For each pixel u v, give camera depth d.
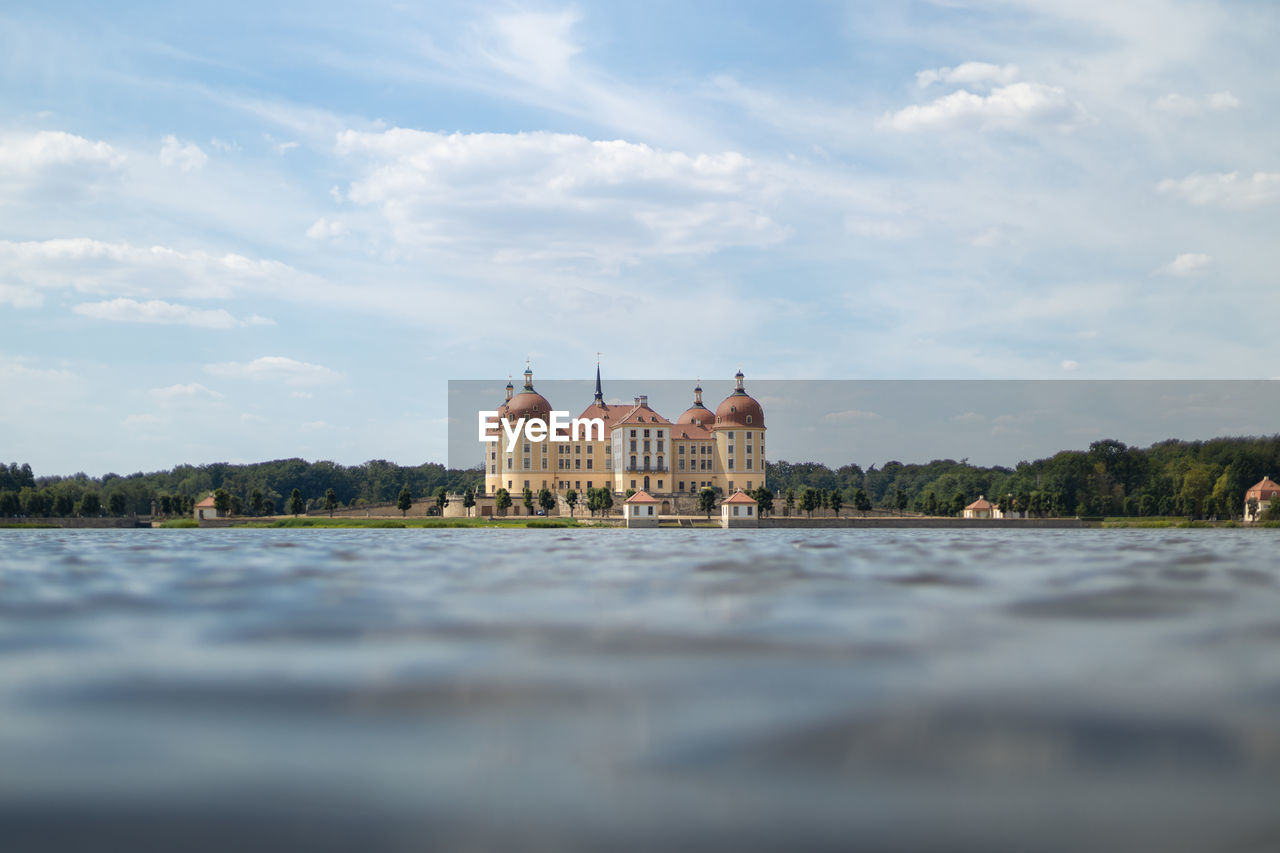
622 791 16.91
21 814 15.91
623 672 26.78
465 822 15.51
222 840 14.86
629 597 47.19
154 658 29.41
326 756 18.86
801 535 153.25
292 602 45.31
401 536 149.25
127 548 104.56
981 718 21.59
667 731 20.50
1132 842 14.76
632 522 186.00
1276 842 14.72
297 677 26.25
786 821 15.55
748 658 29.03
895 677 26.03
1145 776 17.62
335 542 122.69
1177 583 55.56
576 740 19.86
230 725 21.16
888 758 18.66
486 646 31.41
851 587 52.56
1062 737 20.03
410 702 23.19
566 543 118.94
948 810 16.05
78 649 31.12
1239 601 45.31
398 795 16.70
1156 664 27.97
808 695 23.88
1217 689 24.59
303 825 15.43
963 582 55.91
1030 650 30.47
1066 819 15.66
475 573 64.25
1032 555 87.12
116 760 18.67
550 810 16.02
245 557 84.88
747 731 20.48
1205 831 15.17
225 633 34.69
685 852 14.38
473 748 19.31
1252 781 17.36
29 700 23.56
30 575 62.94
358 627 36.06
